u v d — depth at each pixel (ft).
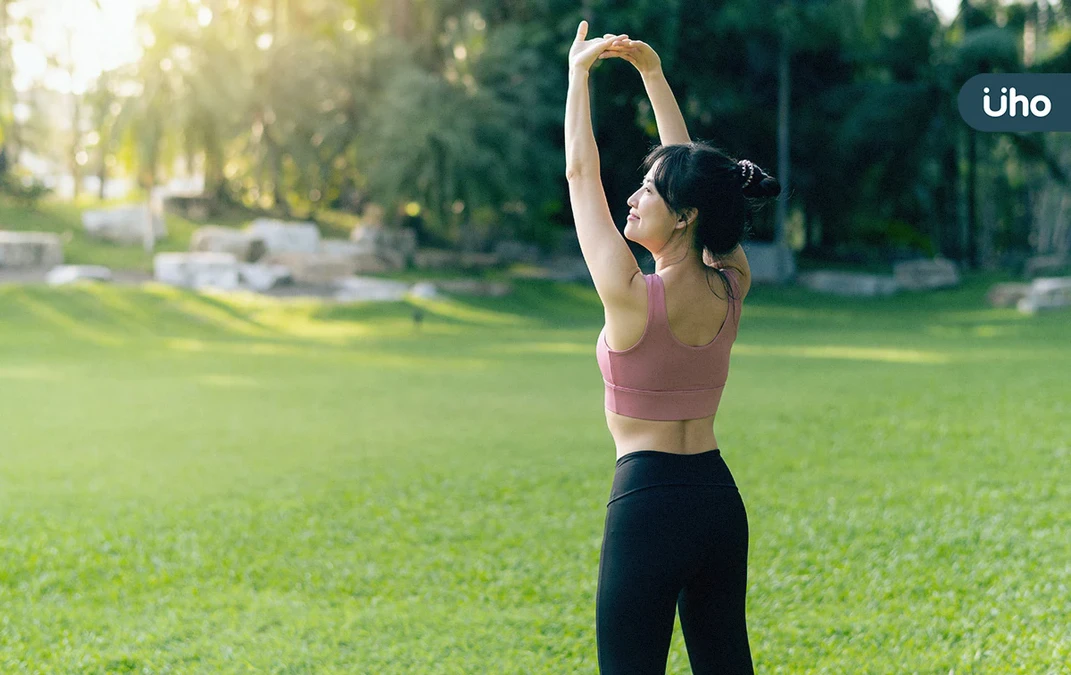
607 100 134.21
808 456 30.14
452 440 35.14
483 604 17.22
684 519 8.48
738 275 9.33
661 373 8.62
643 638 8.40
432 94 121.90
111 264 114.62
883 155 151.43
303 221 143.43
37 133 160.04
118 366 62.34
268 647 15.12
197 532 22.38
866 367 57.16
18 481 28.27
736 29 140.26
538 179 127.95
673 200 8.72
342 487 27.17
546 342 83.92
